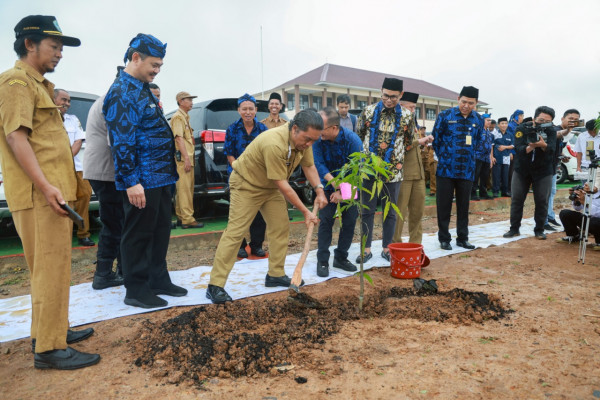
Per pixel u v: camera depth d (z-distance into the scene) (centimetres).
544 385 204
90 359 239
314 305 313
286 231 382
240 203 352
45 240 224
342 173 307
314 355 241
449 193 524
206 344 252
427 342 257
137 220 325
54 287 230
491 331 273
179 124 574
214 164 628
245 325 286
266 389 207
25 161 209
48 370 234
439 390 202
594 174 455
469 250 527
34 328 247
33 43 219
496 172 980
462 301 332
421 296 348
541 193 578
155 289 363
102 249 384
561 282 383
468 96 491
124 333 283
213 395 202
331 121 393
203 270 448
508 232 610
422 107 3959
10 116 206
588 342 252
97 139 356
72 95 651
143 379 221
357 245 575
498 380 210
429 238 605
